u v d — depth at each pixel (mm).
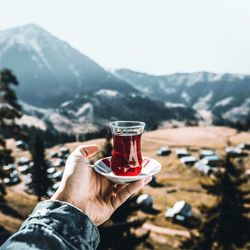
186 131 181000
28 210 59812
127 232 20109
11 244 1147
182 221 74625
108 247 19500
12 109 43000
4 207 59000
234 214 24938
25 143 171625
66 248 1208
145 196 86125
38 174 66812
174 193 99812
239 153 138750
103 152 21766
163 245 60219
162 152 139750
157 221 76438
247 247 24312
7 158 43562
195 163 122625
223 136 171000
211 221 25422
